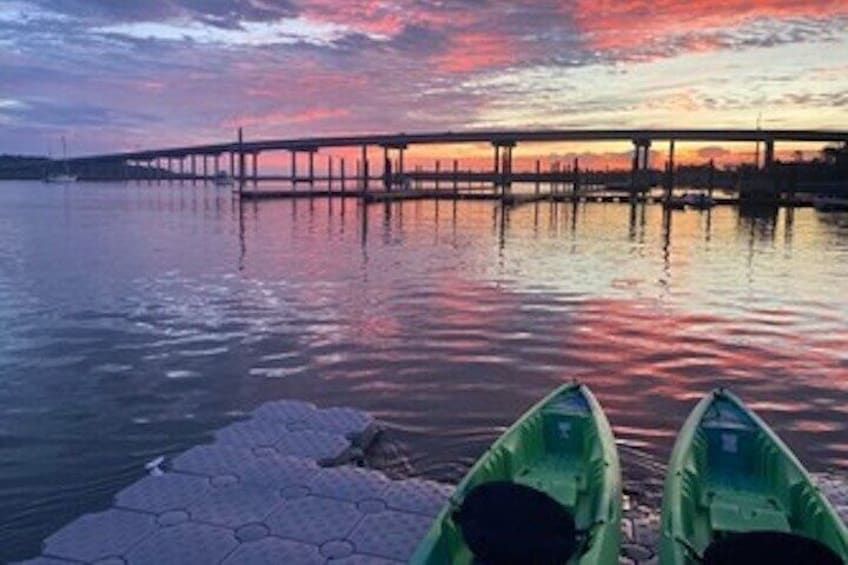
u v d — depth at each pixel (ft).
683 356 51.52
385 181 533.96
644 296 77.36
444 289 81.87
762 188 427.74
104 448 33.99
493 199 377.71
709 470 27.55
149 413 39.04
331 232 167.02
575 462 28.37
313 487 27.63
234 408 39.96
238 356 51.06
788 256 117.29
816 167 511.81
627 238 152.46
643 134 486.38
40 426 36.94
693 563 19.48
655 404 40.83
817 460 33.09
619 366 48.83
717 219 223.30
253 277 90.89
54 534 24.06
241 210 273.13
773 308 70.54
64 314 65.82
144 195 481.46
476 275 93.35
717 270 99.04
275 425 34.71
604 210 279.69
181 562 22.26
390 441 35.19
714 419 29.84
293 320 63.77
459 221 209.56
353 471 29.12
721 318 65.31
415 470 31.83
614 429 36.78
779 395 42.63
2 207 290.35
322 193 409.69
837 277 92.48
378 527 24.49
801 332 59.57
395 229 177.37
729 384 44.73
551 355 51.78
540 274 94.43
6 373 46.52
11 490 29.32
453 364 49.19
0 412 39.04
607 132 492.54
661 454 33.45
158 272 94.99
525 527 18.90
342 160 440.04
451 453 33.71
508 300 74.69
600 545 20.10
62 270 96.32
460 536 21.22
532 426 29.07
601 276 92.63
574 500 25.11
